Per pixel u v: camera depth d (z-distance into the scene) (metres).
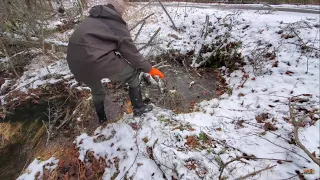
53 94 4.18
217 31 5.26
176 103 3.82
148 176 2.50
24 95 4.14
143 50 5.02
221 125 3.13
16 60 4.90
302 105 3.26
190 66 4.76
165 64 4.83
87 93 4.06
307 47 4.21
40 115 3.79
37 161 2.99
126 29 2.42
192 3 7.96
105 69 2.41
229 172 2.44
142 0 8.32
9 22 4.65
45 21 5.84
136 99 3.11
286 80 3.75
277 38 4.63
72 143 3.17
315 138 2.78
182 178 2.37
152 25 5.92
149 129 2.97
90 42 2.28
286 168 2.48
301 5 6.60
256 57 4.21
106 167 2.75
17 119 3.73
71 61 2.41
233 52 4.53
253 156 2.64
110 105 3.77
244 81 3.96
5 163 3.09
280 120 3.07
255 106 3.41
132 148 2.80
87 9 6.67
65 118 3.63
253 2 7.65
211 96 3.97
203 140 2.83
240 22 5.36
